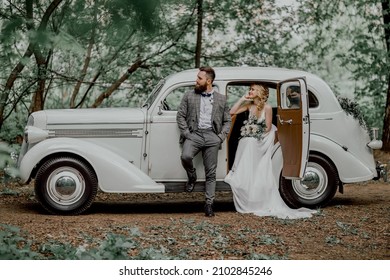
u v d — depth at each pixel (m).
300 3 14.31
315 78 8.27
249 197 7.88
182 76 8.02
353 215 7.70
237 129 8.55
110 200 9.66
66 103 14.91
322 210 8.01
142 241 5.90
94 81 13.67
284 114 7.71
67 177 7.66
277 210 7.73
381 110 15.16
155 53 13.67
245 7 13.94
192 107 7.62
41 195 7.61
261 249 5.73
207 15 13.86
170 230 6.54
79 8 2.48
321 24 14.69
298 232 6.64
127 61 13.48
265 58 14.39
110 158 7.71
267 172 7.92
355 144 8.23
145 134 7.91
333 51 15.24
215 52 14.49
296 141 7.46
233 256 5.38
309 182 8.09
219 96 7.68
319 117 8.16
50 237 5.96
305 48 14.78
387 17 14.19
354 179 8.16
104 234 6.26
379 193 9.95
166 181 7.93
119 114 7.96
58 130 7.93
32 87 12.04
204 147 7.60
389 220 7.32
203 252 5.48
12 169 3.14
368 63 14.66
